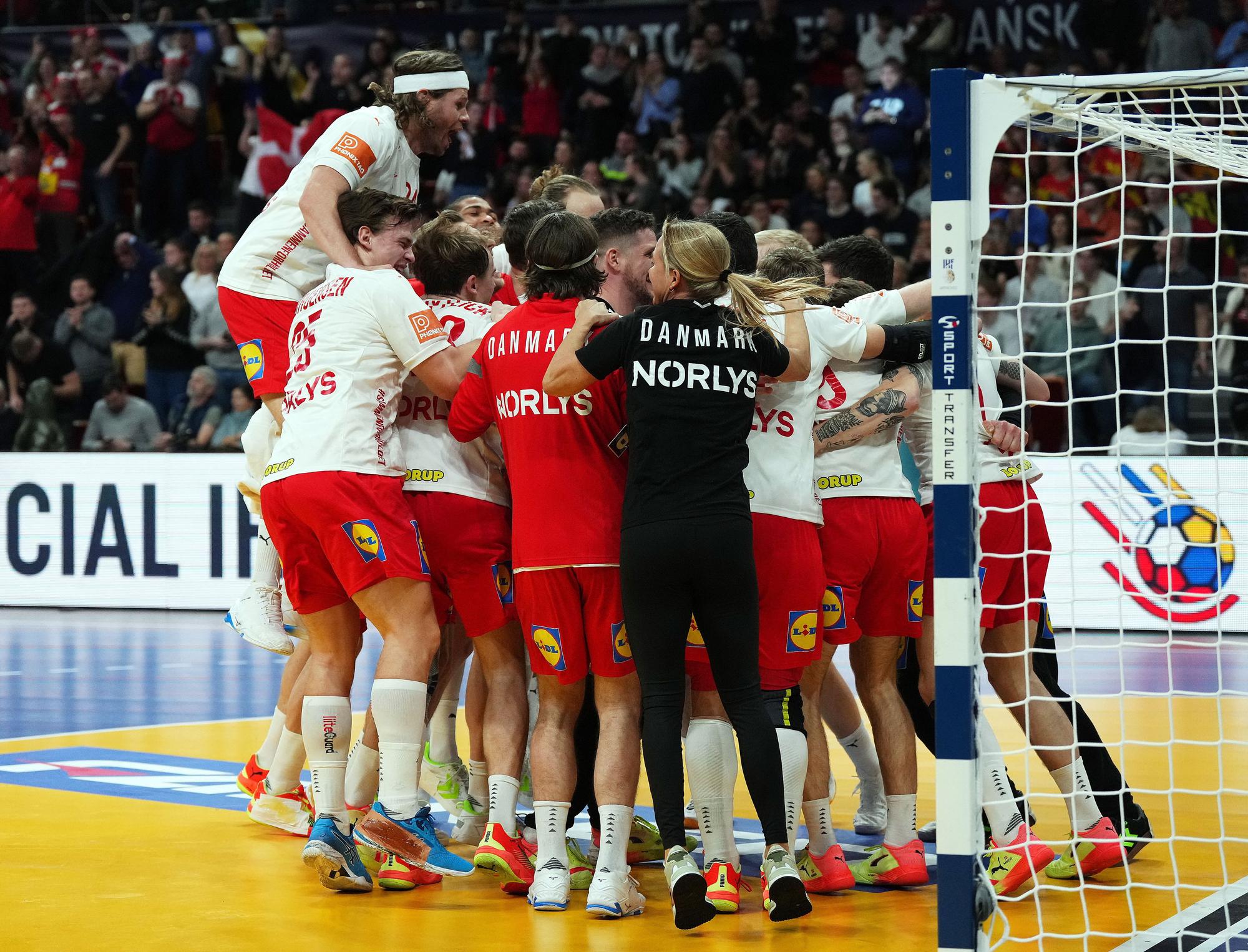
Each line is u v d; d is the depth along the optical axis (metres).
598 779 7.31
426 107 8.86
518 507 7.42
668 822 6.77
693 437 6.84
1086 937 6.49
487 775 8.93
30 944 6.65
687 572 6.80
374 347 7.72
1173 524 18.70
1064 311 21.94
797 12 28.28
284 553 7.84
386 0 30.53
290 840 8.95
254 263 8.95
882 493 7.76
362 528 7.54
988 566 7.97
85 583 24.69
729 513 6.82
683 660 6.97
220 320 25.28
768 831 6.78
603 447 7.37
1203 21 25.55
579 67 28.20
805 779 7.63
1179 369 21.36
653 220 8.12
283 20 29.98
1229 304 21.45
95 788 10.65
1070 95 6.09
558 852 7.43
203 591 23.92
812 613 7.36
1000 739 12.63
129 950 6.55
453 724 9.20
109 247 26.91
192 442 24.84
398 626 7.68
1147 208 22.58
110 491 24.45
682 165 26.48
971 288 5.90
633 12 28.88
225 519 23.75
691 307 7.00
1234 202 22.53
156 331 25.42
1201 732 12.73
